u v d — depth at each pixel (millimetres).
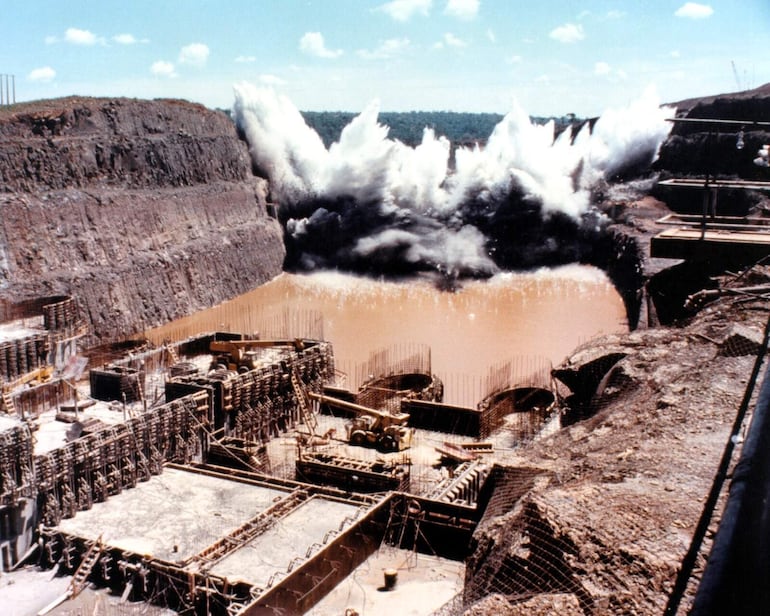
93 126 105562
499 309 103500
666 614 12148
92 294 89625
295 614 39062
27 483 44375
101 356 75250
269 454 60875
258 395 63750
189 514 48219
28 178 91688
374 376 71375
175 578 40250
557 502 18484
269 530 45438
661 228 112250
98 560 42594
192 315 105000
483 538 22094
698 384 27438
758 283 44406
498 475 27969
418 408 64125
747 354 29703
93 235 95250
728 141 113750
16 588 41844
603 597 15070
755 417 10516
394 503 48000
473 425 62344
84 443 48781
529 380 68250
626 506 17859
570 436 29984
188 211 113500
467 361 81812
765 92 125875
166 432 55594
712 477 19406
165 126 118438
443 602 40250
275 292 118500
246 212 128625
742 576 8078
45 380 63906
